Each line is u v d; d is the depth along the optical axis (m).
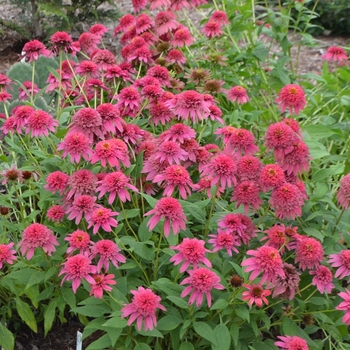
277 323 2.78
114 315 2.37
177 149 2.80
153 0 4.67
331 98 5.22
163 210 2.42
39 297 2.86
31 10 7.82
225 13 4.78
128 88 3.45
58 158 3.12
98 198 2.85
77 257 2.40
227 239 2.59
